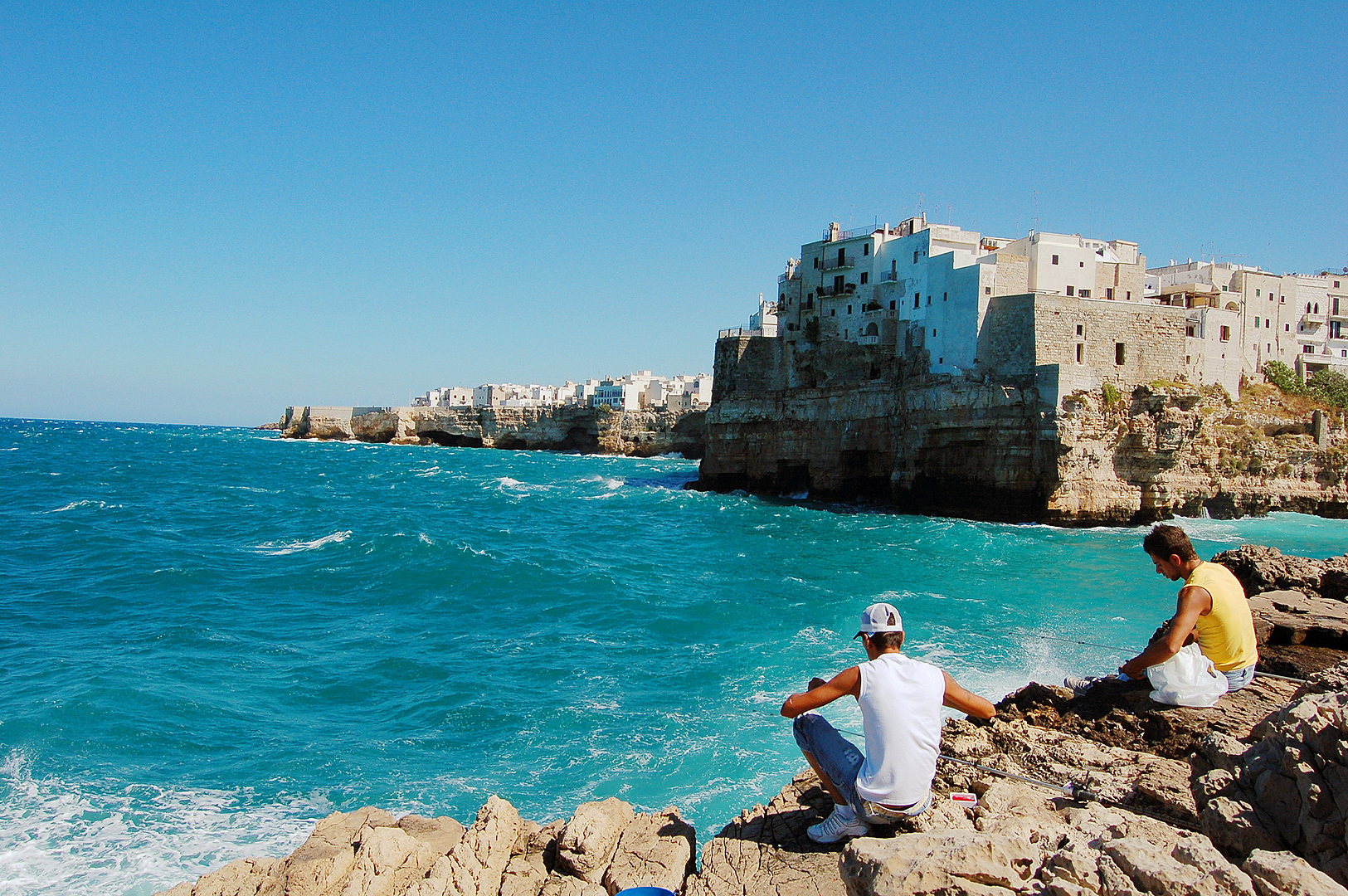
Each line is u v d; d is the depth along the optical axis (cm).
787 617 2681
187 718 1752
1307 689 866
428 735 1703
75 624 2519
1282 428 6206
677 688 1977
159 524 4809
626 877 711
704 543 4606
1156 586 3288
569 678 2055
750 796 1416
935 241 6769
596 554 4112
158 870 1205
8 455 10825
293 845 1279
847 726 1689
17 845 1262
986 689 1894
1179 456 5588
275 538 4341
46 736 1627
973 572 3625
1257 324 7269
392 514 5512
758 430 7656
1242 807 646
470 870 763
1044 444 5375
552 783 1477
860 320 7625
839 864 619
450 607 2839
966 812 711
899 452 6369
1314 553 4572
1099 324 5578
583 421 15100
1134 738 909
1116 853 534
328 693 1958
